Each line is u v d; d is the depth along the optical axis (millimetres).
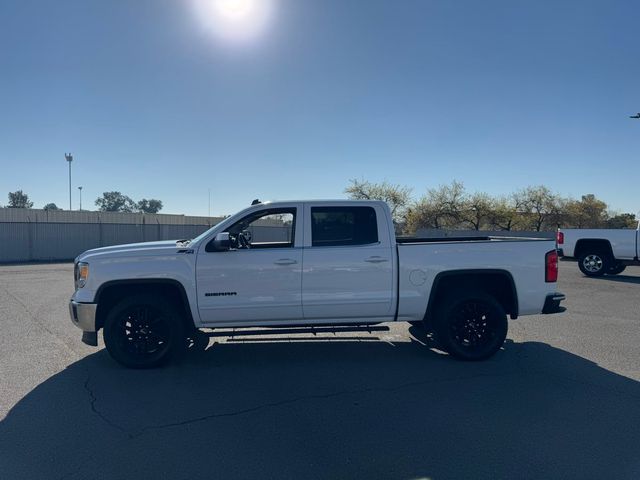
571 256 16469
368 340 7715
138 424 4512
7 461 3816
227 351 7070
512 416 4684
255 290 6273
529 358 6672
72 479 3553
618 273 17016
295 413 4773
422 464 3770
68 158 52219
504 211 49625
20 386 5527
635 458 3861
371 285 6410
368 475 3609
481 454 3926
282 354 6918
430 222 51250
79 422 4555
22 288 14305
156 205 108500
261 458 3869
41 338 7754
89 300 6145
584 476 3592
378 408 4895
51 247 31141
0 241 29516
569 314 9805
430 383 5645
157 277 6176
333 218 6520
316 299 6352
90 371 6090
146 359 6172
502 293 6875
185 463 3789
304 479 3559
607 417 4656
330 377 5875
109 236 33062
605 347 7258
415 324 7695
